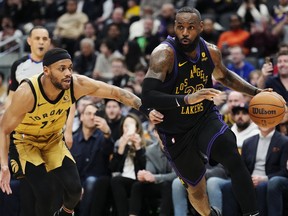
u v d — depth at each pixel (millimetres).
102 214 8555
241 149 8320
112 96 6383
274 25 12703
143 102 5680
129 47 12570
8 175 5996
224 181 8016
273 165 8047
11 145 6586
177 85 5762
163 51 5660
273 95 6176
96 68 12750
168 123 5906
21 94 5980
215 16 14484
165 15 13391
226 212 7906
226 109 9344
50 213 6309
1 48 14203
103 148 8773
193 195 6242
